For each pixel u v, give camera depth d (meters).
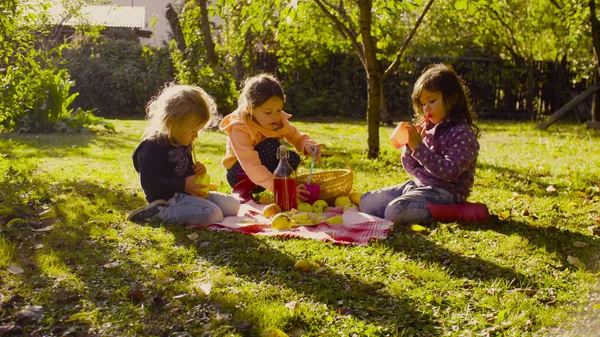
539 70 16.94
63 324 2.83
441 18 17.09
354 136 11.50
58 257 3.61
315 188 5.11
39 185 5.50
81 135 10.67
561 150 9.23
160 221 4.47
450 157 4.55
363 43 7.89
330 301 3.10
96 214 4.63
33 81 9.55
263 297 3.13
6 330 2.72
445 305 3.07
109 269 3.47
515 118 17.20
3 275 3.35
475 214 4.55
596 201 5.43
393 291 3.23
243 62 14.53
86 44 17.53
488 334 2.74
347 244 4.00
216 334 2.72
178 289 3.20
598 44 12.64
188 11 13.33
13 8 8.22
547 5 14.91
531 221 4.67
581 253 3.84
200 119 4.64
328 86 17.69
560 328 2.68
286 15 7.08
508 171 7.10
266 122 5.19
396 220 4.54
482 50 17.78
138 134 11.12
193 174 4.82
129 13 25.27
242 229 4.32
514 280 3.36
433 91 4.62
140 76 16.89
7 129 11.00
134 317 2.89
